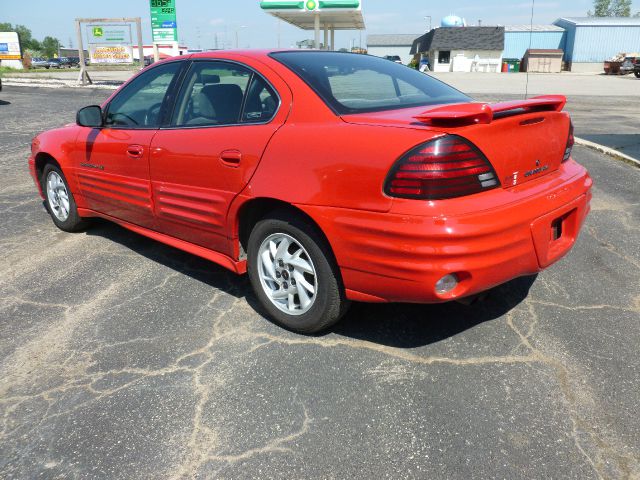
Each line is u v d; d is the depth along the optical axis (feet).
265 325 10.57
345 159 8.39
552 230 9.39
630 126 35.01
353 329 10.34
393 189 7.89
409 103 10.12
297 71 10.10
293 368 9.11
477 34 184.03
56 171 15.61
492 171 8.14
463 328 10.30
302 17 87.61
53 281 12.77
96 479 6.92
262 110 10.09
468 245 7.73
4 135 35.45
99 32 76.13
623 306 11.01
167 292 12.10
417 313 10.91
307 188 8.86
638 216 16.28
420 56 224.94
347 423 7.78
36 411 8.21
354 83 10.36
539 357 9.28
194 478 6.89
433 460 7.07
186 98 11.66
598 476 6.77
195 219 11.19
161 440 7.56
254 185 9.64
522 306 11.09
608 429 7.56
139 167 12.34
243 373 9.02
